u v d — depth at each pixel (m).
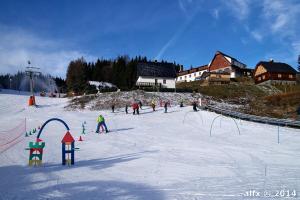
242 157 13.16
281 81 68.94
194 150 14.92
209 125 25.36
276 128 23.06
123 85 85.69
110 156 13.45
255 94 57.28
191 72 96.12
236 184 8.86
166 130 22.95
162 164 11.77
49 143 17.12
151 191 8.24
